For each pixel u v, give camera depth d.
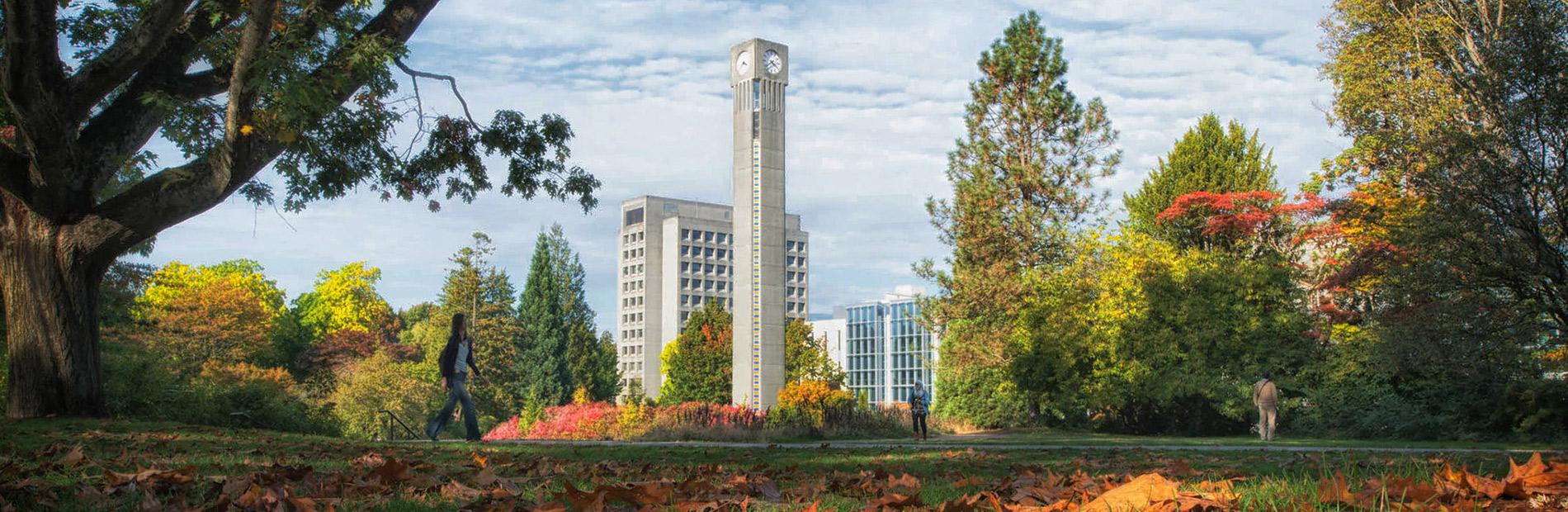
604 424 32.16
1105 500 3.99
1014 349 36.59
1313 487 4.18
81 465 6.61
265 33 12.93
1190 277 33.34
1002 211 37.41
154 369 26.47
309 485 5.62
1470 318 23.59
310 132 14.80
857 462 9.34
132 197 15.45
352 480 5.75
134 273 29.08
